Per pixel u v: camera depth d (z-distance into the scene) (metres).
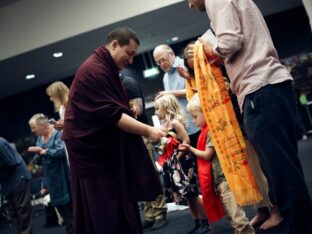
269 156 1.51
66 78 10.18
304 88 9.32
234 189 1.84
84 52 7.68
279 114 1.50
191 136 2.87
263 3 8.11
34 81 9.59
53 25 6.13
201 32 9.05
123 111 1.61
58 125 2.71
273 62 1.55
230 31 1.54
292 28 9.45
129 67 9.91
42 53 6.89
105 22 5.96
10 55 6.30
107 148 1.66
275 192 1.53
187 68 2.45
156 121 3.02
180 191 2.56
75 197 1.73
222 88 1.89
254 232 2.13
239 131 1.86
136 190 1.64
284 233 2.11
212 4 1.62
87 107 1.61
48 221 5.49
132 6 5.95
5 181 3.62
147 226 3.46
